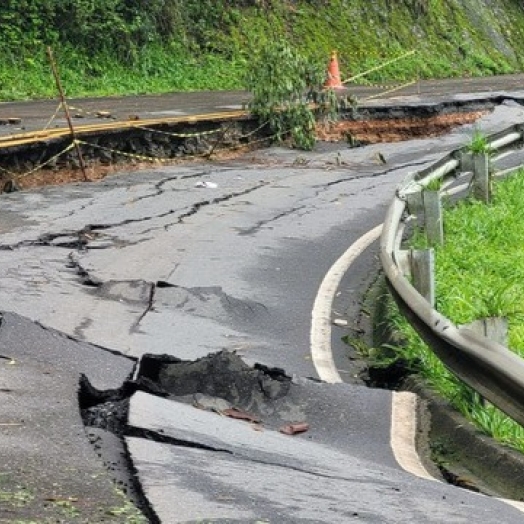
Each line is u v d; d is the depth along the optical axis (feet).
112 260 40.65
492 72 157.17
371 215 53.67
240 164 70.44
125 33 111.14
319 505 17.98
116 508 17.02
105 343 29.30
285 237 47.47
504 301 32.24
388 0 149.07
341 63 135.33
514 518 18.48
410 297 27.86
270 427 24.67
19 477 18.02
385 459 22.99
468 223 48.06
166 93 103.91
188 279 38.47
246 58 123.24
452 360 24.86
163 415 22.08
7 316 28.84
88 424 21.80
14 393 22.98
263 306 36.17
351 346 32.94
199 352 29.86
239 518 16.90
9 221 47.24
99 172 63.52
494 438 23.71
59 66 104.53
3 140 58.59
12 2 105.19
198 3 123.95
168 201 54.44
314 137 78.64
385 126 86.99
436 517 18.03
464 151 54.03
